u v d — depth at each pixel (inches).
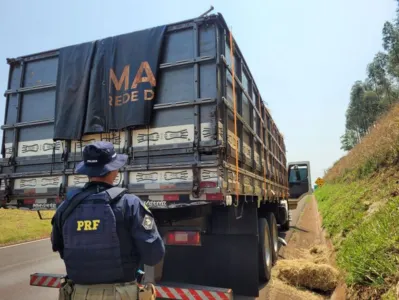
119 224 69.0
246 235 168.7
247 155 174.2
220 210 167.8
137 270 77.7
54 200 146.4
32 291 192.7
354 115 1711.4
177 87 132.2
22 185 153.7
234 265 163.2
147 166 127.0
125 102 136.9
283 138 389.4
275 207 293.3
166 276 154.9
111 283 68.9
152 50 137.0
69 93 150.0
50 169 150.1
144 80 135.4
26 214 642.8
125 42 143.5
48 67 163.3
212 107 124.8
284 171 394.0
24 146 160.4
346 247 207.8
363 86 1689.2
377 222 190.1
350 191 436.1
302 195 538.3
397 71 1263.5
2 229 469.4
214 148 120.4
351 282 155.8
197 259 162.4
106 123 139.4
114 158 77.2
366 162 439.5
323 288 181.8
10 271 246.1
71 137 144.7
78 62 151.6
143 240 68.8
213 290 119.8
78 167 75.6
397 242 148.3
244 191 156.9
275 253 224.5
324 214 497.4
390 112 543.8
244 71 181.6
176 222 136.8
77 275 69.6
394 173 292.2
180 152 125.7
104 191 71.7
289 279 193.6
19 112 164.9
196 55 130.9
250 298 167.3
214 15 130.2
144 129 134.0
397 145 333.4
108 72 143.5
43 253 328.2
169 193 123.0
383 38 1213.7
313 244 326.3
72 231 70.1
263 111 240.2
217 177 117.5
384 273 135.4
